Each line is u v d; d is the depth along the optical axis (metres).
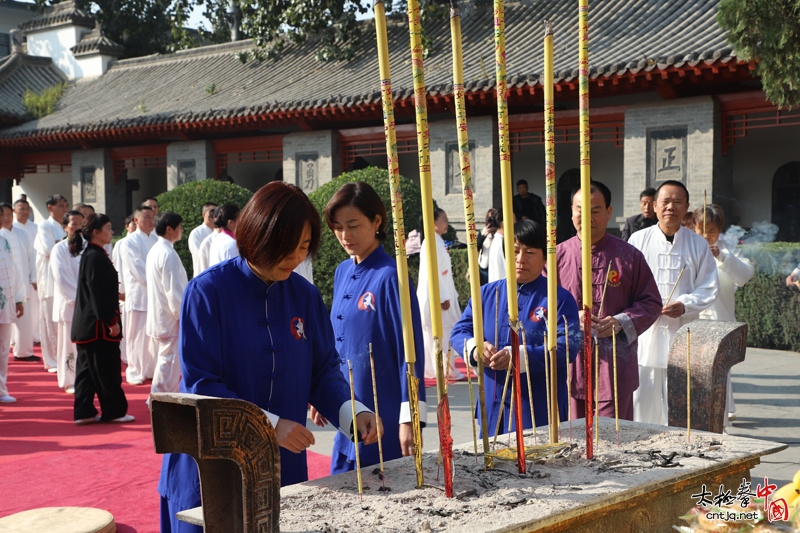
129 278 7.95
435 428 5.71
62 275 7.64
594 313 3.79
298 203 2.15
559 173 15.73
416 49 2.04
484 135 13.54
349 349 3.09
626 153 11.88
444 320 7.58
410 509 1.88
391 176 2.09
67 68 23.42
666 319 4.47
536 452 2.35
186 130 16.98
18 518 3.57
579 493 1.96
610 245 3.81
